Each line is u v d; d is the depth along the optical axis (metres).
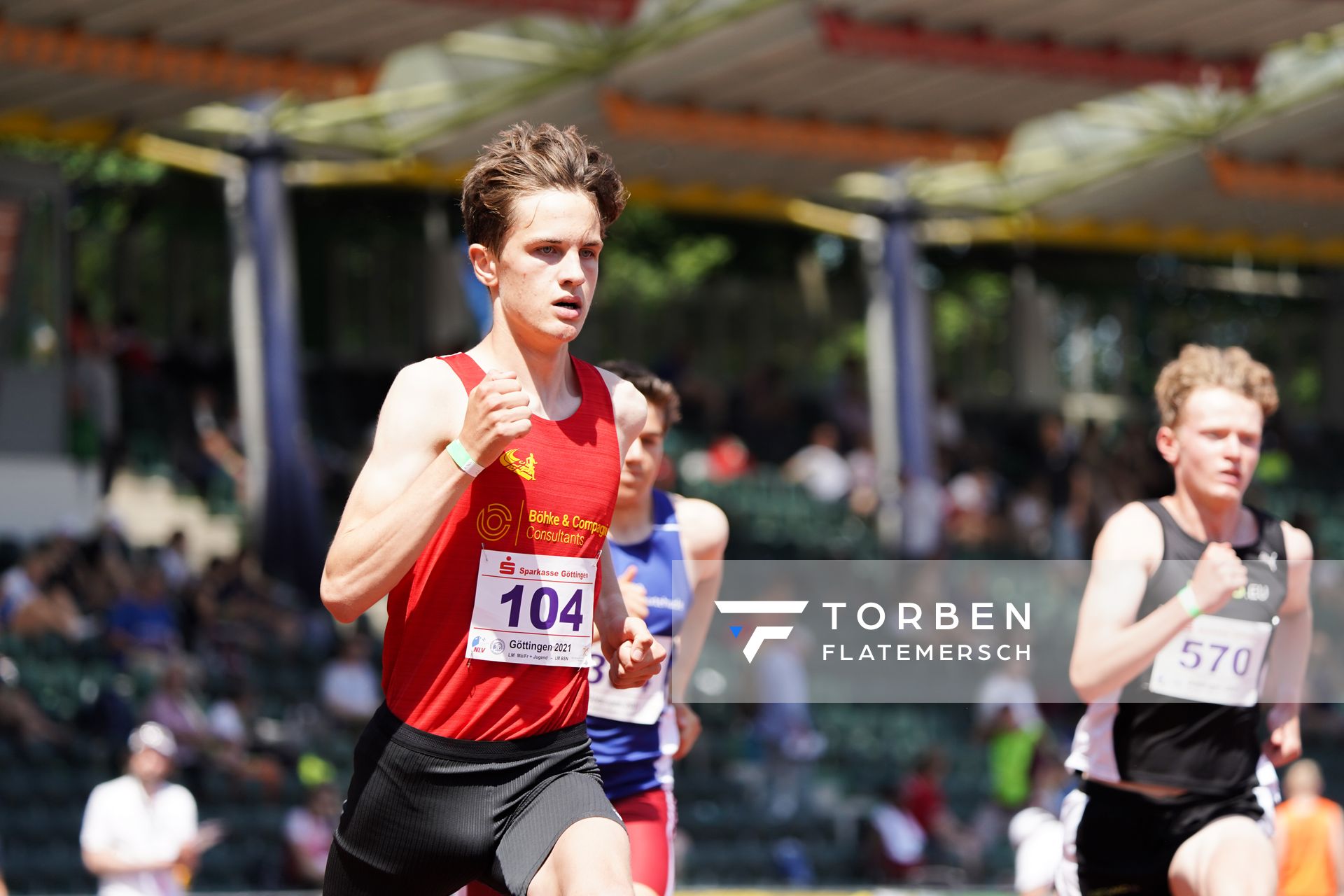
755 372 97.81
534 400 11.40
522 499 11.19
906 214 76.12
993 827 47.41
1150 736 15.67
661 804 16.66
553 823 11.05
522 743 11.28
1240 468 15.52
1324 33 60.59
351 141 65.44
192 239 92.44
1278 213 79.38
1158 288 108.06
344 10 50.81
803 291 106.12
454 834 11.24
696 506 17.23
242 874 42.31
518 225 11.13
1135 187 75.25
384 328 95.56
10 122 58.66
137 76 51.69
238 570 53.94
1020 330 108.69
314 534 60.78
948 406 83.88
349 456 79.31
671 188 71.50
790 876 47.53
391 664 11.51
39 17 49.47
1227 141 69.88
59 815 42.19
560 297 11.11
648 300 103.31
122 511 67.19
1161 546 15.73
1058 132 75.00
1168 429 16.02
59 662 46.00
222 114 62.12
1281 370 113.38
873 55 54.41
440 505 10.52
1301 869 33.47
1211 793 15.67
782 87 59.75
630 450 16.39
